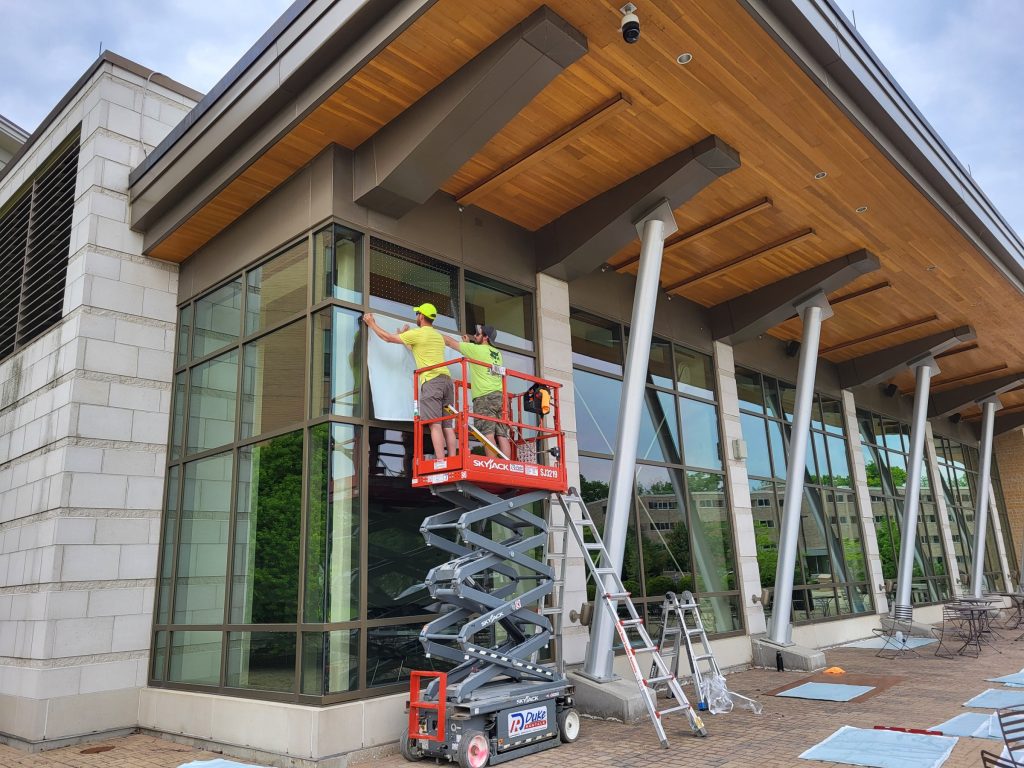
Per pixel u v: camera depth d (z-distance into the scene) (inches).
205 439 389.1
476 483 300.7
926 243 482.6
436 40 286.8
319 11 303.6
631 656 304.2
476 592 286.4
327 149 347.3
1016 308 614.5
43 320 441.7
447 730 265.7
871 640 662.5
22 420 429.4
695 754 271.6
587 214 417.4
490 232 419.5
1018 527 1142.3
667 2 270.4
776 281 543.5
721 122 347.9
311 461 316.2
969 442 1112.2
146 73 453.4
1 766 308.5
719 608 512.4
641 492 479.2
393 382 340.5
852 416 775.1
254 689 315.6
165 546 395.2
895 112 365.7
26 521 393.7
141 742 344.5
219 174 368.2
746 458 588.7
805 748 271.9
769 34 288.8
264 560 329.4
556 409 345.7
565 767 260.4
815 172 393.4
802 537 642.8
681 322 558.6
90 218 406.6
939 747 257.8
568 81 315.3
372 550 315.3
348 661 296.7
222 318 398.0
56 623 350.9
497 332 411.5
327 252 335.9
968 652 552.7
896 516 832.9
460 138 319.6
